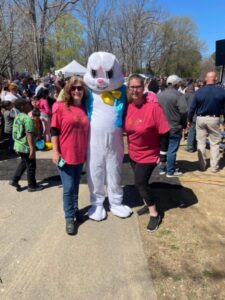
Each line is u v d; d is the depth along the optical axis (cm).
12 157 867
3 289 360
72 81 447
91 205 534
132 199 576
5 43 1616
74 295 351
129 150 480
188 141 926
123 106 477
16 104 605
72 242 446
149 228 473
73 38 4494
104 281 371
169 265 396
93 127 475
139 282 369
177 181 662
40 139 969
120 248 431
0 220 508
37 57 1975
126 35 4219
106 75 458
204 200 575
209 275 379
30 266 397
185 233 466
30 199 585
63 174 466
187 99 927
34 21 1861
